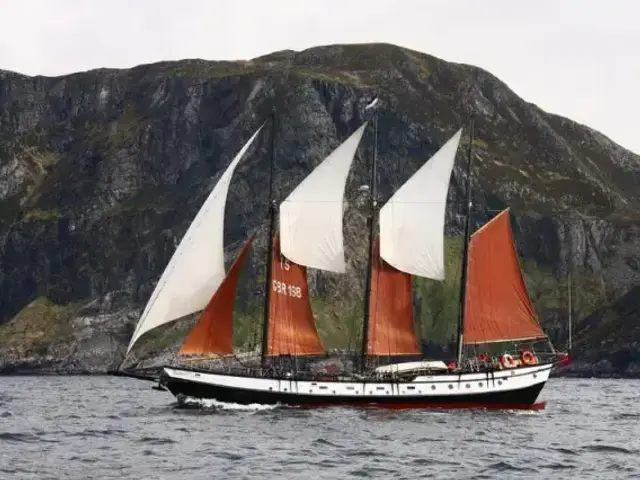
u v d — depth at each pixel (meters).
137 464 55.12
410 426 75.12
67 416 92.81
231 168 87.94
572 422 85.56
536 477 51.88
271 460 56.78
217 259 86.19
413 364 89.31
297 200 90.69
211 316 86.62
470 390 89.06
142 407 107.12
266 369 89.19
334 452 60.34
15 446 64.31
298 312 91.00
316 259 90.44
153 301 85.00
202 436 68.25
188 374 86.62
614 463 57.34
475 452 61.69
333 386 87.25
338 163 90.50
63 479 49.88
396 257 91.38
